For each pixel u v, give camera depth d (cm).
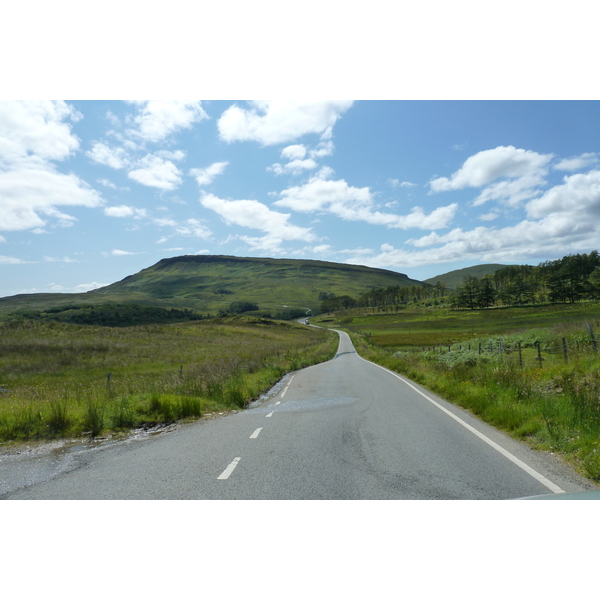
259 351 4500
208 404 1205
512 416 832
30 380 2472
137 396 1202
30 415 947
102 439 868
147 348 4394
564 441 659
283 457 658
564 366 1480
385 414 1016
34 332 4709
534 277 18225
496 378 1255
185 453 708
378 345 6019
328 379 1967
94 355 3703
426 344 5894
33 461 709
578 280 14688
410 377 1925
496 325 9481
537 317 10544
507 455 629
